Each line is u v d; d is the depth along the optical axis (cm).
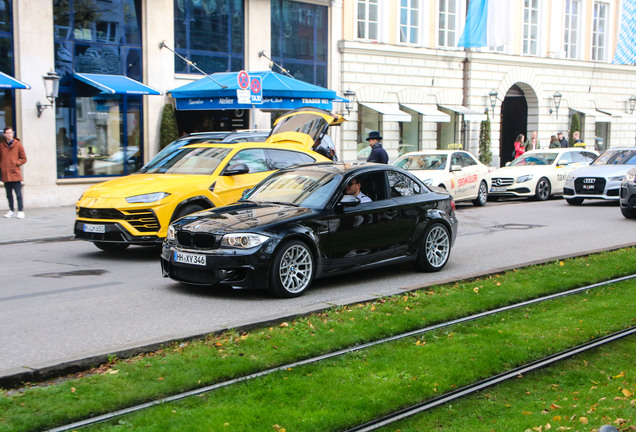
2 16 1836
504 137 3525
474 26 2919
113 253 1212
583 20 3556
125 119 2106
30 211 1833
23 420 452
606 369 607
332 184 914
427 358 609
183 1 2208
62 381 539
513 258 1146
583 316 767
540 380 579
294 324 699
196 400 503
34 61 1884
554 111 3462
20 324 713
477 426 481
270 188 956
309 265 866
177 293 874
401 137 2905
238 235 816
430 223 1012
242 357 589
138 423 459
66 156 1986
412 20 2917
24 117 1880
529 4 3325
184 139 1431
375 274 1012
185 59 2144
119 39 2075
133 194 1099
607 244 1288
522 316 768
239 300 834
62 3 1944
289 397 511
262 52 2381
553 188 2277
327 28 2605
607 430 278
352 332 671
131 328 698
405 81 2862
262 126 2419
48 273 1020
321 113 1744
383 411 496
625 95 3791
